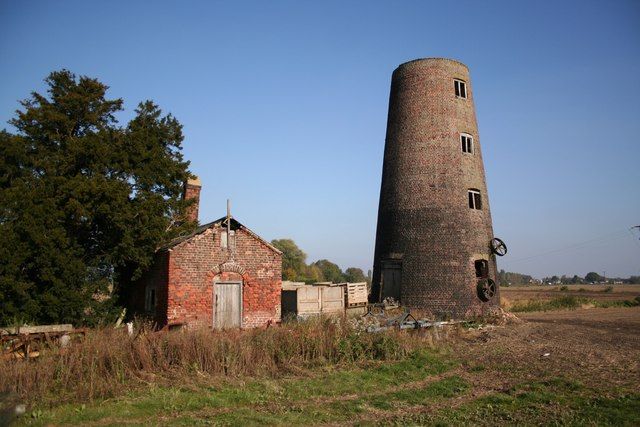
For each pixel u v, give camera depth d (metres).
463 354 17.23
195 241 21.11
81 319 20.53
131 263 24.06
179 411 10.38
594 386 12.17
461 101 30.33
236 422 9.55
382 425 9.51
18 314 18.73
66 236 20.55
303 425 9.59
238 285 22.09
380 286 29.02
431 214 28.02
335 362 15.27
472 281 27.52
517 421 9.59
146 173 23.50
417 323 20.09
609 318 32.69
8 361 11.73
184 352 13.55
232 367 13.53
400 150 29.88
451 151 28.94
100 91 25.03
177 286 20.47
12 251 18.70
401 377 13.70
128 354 13.10
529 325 26.45
